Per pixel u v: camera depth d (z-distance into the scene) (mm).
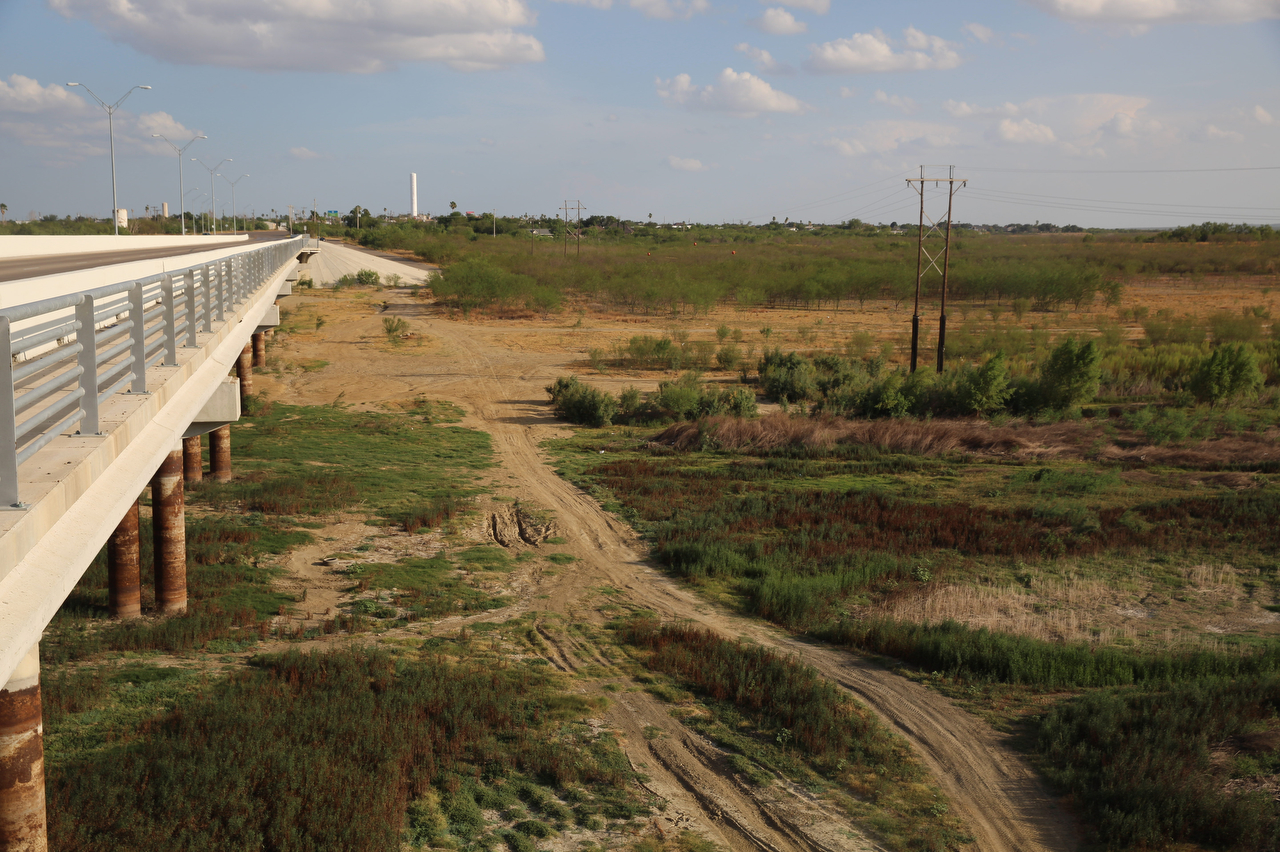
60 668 13344
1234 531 22422
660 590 19281
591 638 16203
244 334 21422
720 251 145125
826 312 83125
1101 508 24578
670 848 9516
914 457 32031
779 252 143750
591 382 48375
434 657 14602
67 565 6180
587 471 30281
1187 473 28797
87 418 7734
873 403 38531
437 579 19344
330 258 114250
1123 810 9977
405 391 45219
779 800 10625
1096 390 39125
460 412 40656
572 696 13375
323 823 9242
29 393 5973
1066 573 19781
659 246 160625
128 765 10047
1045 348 56656
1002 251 138500
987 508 24938
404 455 31938
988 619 16906
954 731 12562
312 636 15656
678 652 15016
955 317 78875
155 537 16547
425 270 118062
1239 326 59031
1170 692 12898
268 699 12102
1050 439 33219
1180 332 59812
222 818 9203
